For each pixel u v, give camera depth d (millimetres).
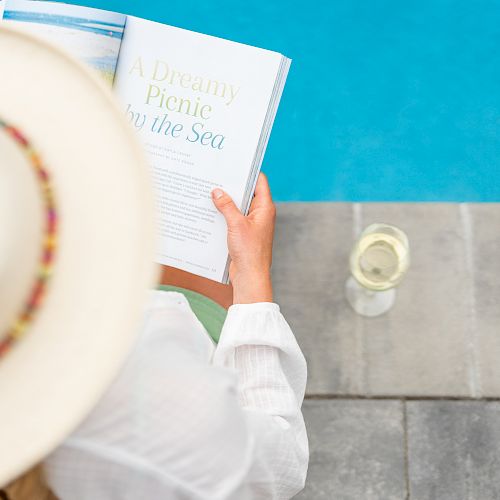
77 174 573
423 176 2010
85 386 537
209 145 1302
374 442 1875
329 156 2031
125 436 658
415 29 2061
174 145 1304
